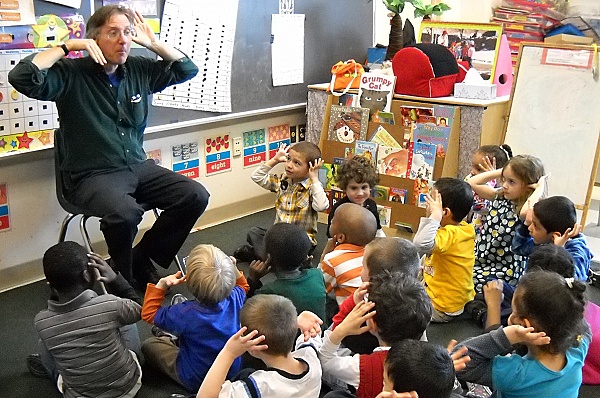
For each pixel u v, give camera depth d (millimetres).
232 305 2139
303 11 4070
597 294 3037
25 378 2338
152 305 2143
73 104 2775
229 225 3947
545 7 4469
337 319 2064
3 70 2756
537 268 1951
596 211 4242
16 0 2748
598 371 2336
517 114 3631
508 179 2805
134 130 2975
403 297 1703
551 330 1651
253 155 4094
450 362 1422
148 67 2980
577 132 3479
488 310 2543
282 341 1676
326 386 2143
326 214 3990
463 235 2709
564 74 3498
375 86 3627
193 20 3479
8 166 2939
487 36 3688
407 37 4184
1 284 3025
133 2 3189
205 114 3654
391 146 3604
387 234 3680
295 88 4168
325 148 3857
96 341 2031
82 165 2850
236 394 1624
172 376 2254
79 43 2645
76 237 3281
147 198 3000
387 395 1353
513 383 1696
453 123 3412
